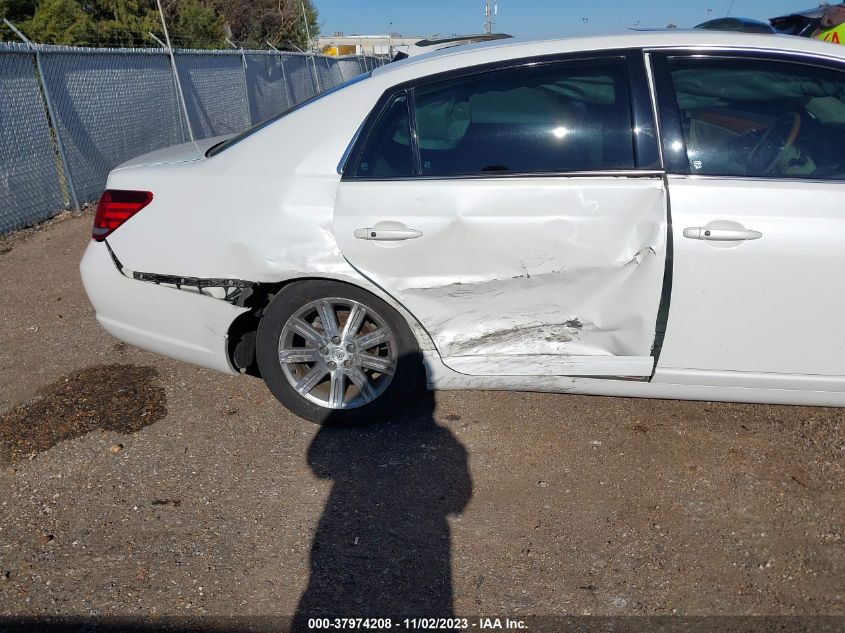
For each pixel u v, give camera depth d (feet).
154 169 11.75
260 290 11.46
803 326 10.17
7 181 23.31
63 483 10.61
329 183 10.79
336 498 10.31
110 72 29.25
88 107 27.73
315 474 10.83
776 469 10.84
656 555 9.23
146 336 11.97
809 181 10.08
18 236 23.27
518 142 10.57
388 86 10.96
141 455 11.28
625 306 10.41
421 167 10.68
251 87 44.50
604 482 10.62
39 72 24.70
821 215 9.89
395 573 8.95
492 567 9.05
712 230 9.90
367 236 10.52
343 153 10.86
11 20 50.93
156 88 32.91
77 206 26.68
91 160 27.99
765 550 9.29
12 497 10.30
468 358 11.04
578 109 10.54
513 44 11.10
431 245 10.48
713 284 10.07
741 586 8.73
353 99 11.03
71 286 18.80
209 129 38.81
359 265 10.69
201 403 12.81
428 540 9.52
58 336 15.66
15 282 19.10
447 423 12.12
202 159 11.81
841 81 10.43
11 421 12.19
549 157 10.46
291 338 11.55
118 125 29.86
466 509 10.10
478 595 8.61
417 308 10.84
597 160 10.36
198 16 62.69
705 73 10.53
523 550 9.32
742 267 9.97
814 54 10.46
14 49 23.38
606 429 11.90
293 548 9.35
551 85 10.67
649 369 10.66
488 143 10.62
